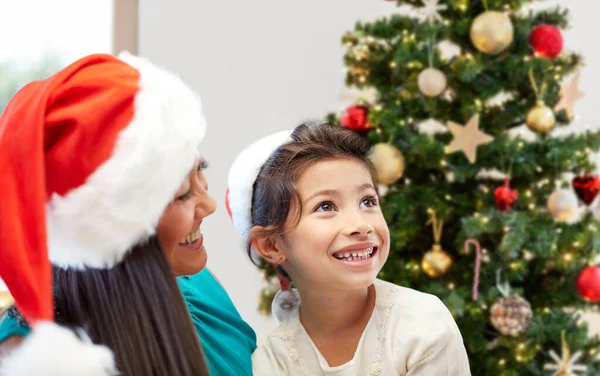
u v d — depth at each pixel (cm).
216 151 317
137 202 73
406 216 212
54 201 72
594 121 303
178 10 310
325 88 314
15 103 75
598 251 217
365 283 106
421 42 210
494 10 208
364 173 110
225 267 321
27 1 298
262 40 314
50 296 66
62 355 64
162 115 76
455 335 109
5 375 65
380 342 111
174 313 77
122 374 72
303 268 109
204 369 78
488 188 218
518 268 208
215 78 314
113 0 300
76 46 303
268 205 114
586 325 215
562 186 225
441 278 212
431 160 212
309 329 116
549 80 213
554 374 202
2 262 67
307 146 112
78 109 72
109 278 76
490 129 217
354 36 225
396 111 209
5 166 68
